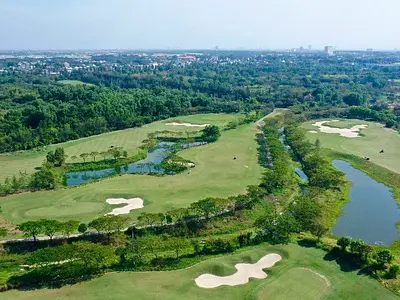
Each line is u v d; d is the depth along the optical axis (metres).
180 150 155.25
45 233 80.56
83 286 67.31
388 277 70.38
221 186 114.81
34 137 163.12
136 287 67.12
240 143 164.88
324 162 133.75
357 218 100.44
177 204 101.62
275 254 78.38
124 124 194.00
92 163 137.62
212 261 74.75
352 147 161.25
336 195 113.94
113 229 83.00
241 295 65.50
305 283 68.62
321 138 176.00
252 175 125.06
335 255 78.00
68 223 81.75
